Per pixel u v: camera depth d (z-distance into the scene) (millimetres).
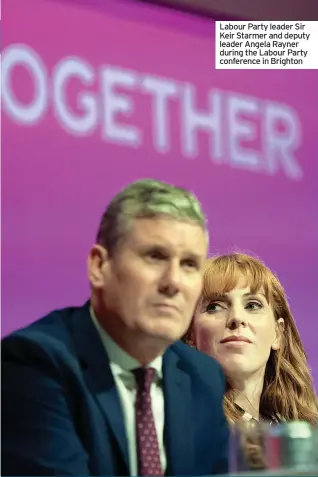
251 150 5121
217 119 5039
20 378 4254
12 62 4457
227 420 4711
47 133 4527
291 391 4961
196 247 4652
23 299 4371
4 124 4414
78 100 4629
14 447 4195
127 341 4449
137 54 4832
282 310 5031
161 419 4449
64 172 4547
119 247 4520
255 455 3908
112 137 4699
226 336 4809
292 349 5027
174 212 4605
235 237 4973
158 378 4492
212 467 4555
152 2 4910
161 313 4512
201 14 5062
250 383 4844
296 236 5195
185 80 4961
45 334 4332
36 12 4547
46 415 4227
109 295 4484
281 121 5254
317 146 5352
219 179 4988
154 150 4812
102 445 4273
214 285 4848
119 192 4633
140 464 4344
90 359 4359
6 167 4402
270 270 5039
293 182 5246
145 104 4820
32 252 4422
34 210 4453
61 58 4605
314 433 3975
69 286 4469
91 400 4305
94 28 4711
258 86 5188
